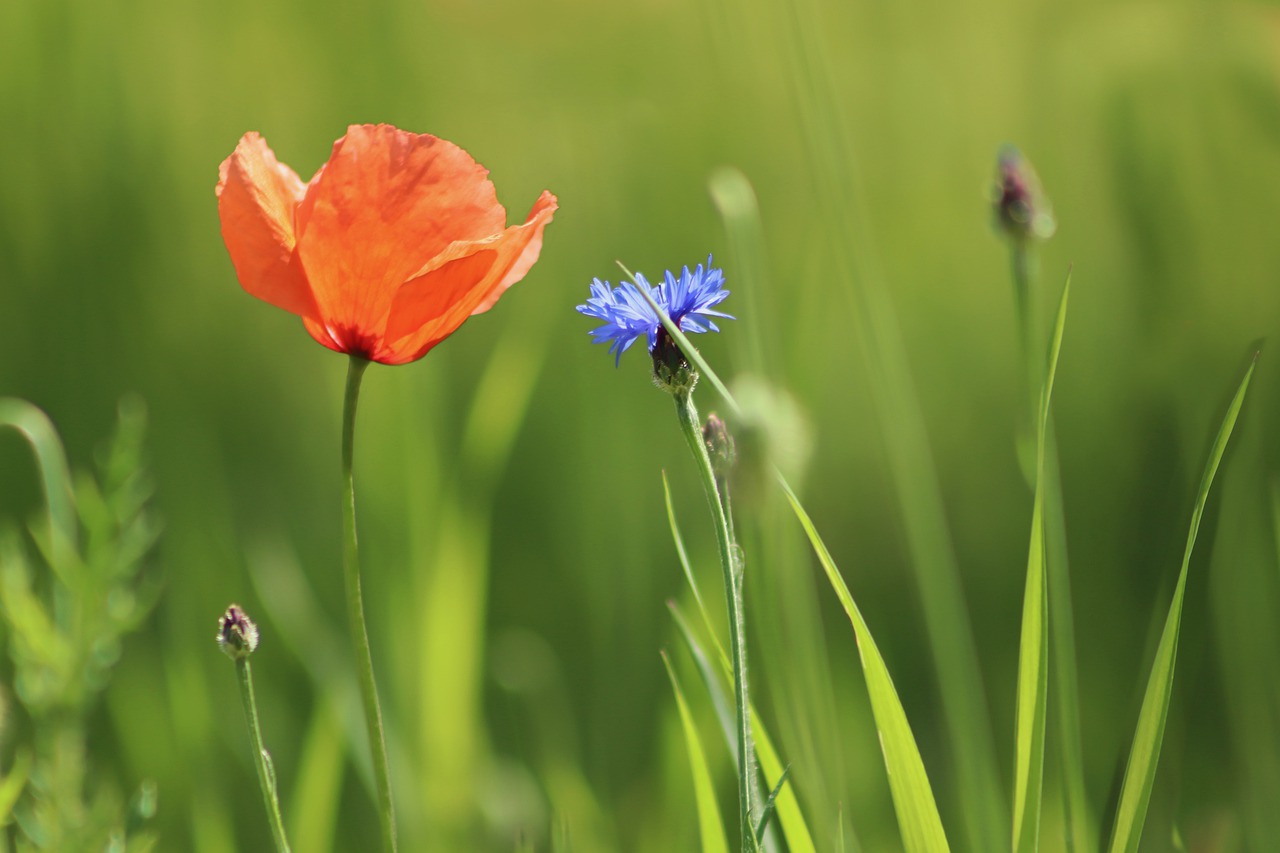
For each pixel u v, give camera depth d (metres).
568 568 2.12
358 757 1.53
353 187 1.24
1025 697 1.26
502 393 1.72
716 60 2.28
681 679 1.43
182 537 1.91
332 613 2.02
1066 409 2.10
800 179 2.26
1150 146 1.94
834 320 2.15
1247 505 1.37
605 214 2.38
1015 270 1.32
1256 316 1.81
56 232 2.39
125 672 1.75
